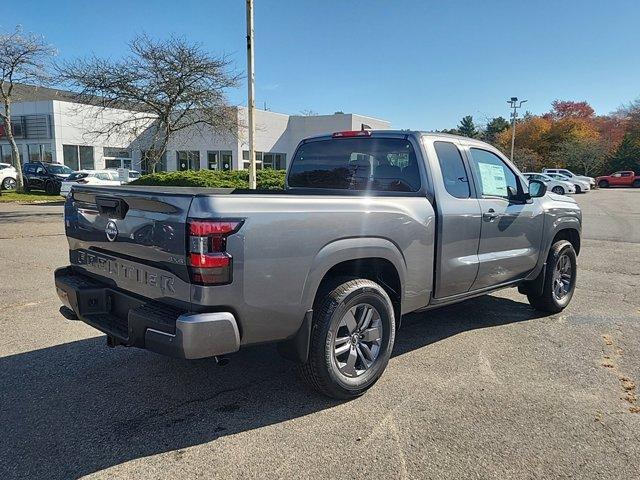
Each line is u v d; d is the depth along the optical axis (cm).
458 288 455
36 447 303
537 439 315
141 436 317
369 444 308
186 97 1894
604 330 537
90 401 362
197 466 285
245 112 3247
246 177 1836
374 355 382
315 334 344
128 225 332
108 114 2998
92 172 2411
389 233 378
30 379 398
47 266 845
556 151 6694
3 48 2395
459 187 455
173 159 3428
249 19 1122
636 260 1000
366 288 364
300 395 375
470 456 296
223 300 293
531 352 468
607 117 7975
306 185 524
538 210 548
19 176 2694
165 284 309
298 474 278
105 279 368
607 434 321
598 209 2380
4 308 592
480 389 386
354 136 484
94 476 275
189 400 366
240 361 439
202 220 285
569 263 612
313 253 330
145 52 1841
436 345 485
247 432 322
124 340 319
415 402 364
